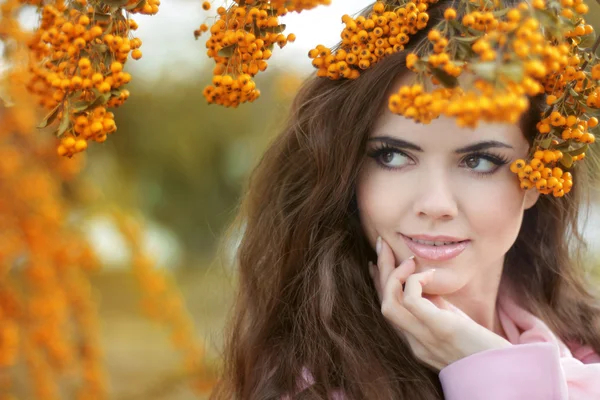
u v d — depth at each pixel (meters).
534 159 1.29
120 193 3.85
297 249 1.58
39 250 2.08
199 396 2.85
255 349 1.61
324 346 1.50
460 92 0.99
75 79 1.07
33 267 2.08
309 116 1.59
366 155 1.45
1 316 1.96
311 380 1.49
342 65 1.31
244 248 1.71
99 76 1.08
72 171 2.22
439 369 1.45
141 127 4.66
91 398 2.35
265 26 1.18
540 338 1.68
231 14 1.19
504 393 1.35
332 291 1.53
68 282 2.25
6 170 1.93
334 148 1.51
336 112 1.52
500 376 1.36
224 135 5.06
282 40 1.20
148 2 1.14
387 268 1.46
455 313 1.42
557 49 1.02
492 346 1.38
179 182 5.34
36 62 1.17
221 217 5.75
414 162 1.41
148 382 3.45
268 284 1.62
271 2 1.14
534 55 0.94
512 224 1.43
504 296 1.78
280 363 1.54
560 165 1.36
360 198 1.50
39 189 2.06
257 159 2.11
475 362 1.37
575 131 1.26
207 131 4.98
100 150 3.68
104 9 1.12
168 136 4.74
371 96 1.40
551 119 1.27
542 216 1.82
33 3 1.18
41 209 2.09
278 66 4.00
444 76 0.98
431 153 1.38
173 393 2.93
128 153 4.72
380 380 1.47
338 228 1.56
